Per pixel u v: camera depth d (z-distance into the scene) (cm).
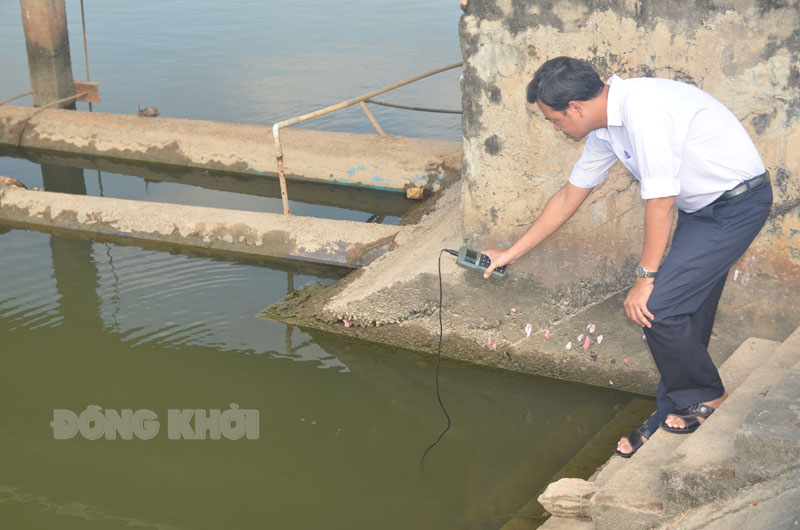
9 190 642
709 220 264
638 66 349
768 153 340
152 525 332
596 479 314
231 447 385
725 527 221
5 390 427
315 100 914
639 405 395
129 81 998
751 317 373
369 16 1325
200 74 1023
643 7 338
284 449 384
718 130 251
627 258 389
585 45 356
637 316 269
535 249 404
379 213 654
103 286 534
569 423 395
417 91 945
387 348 460
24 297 520
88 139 799
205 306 506
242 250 570
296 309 488
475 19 372
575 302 407
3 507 344
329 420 405
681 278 263
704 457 246
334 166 712
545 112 265
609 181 377
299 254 554
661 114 246
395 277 450
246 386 431
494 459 373
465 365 442
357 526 331
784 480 220
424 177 683
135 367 447
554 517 305
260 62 1072
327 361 451
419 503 345
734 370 329
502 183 400
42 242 601
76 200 625
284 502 347
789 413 233
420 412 411
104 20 1321
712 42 332
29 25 852
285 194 573
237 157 746
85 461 375
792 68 323
